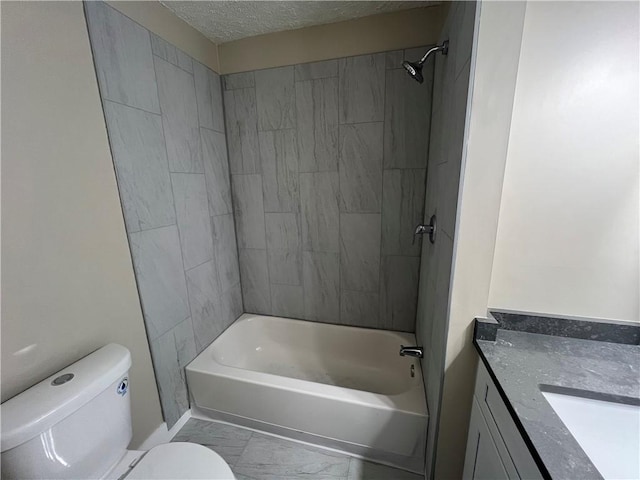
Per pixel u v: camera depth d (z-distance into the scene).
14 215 0.79
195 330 1.62
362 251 1.80
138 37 1.17
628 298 0.87
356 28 1.50
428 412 1.20
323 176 1.75
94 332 1.03
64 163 0.91
